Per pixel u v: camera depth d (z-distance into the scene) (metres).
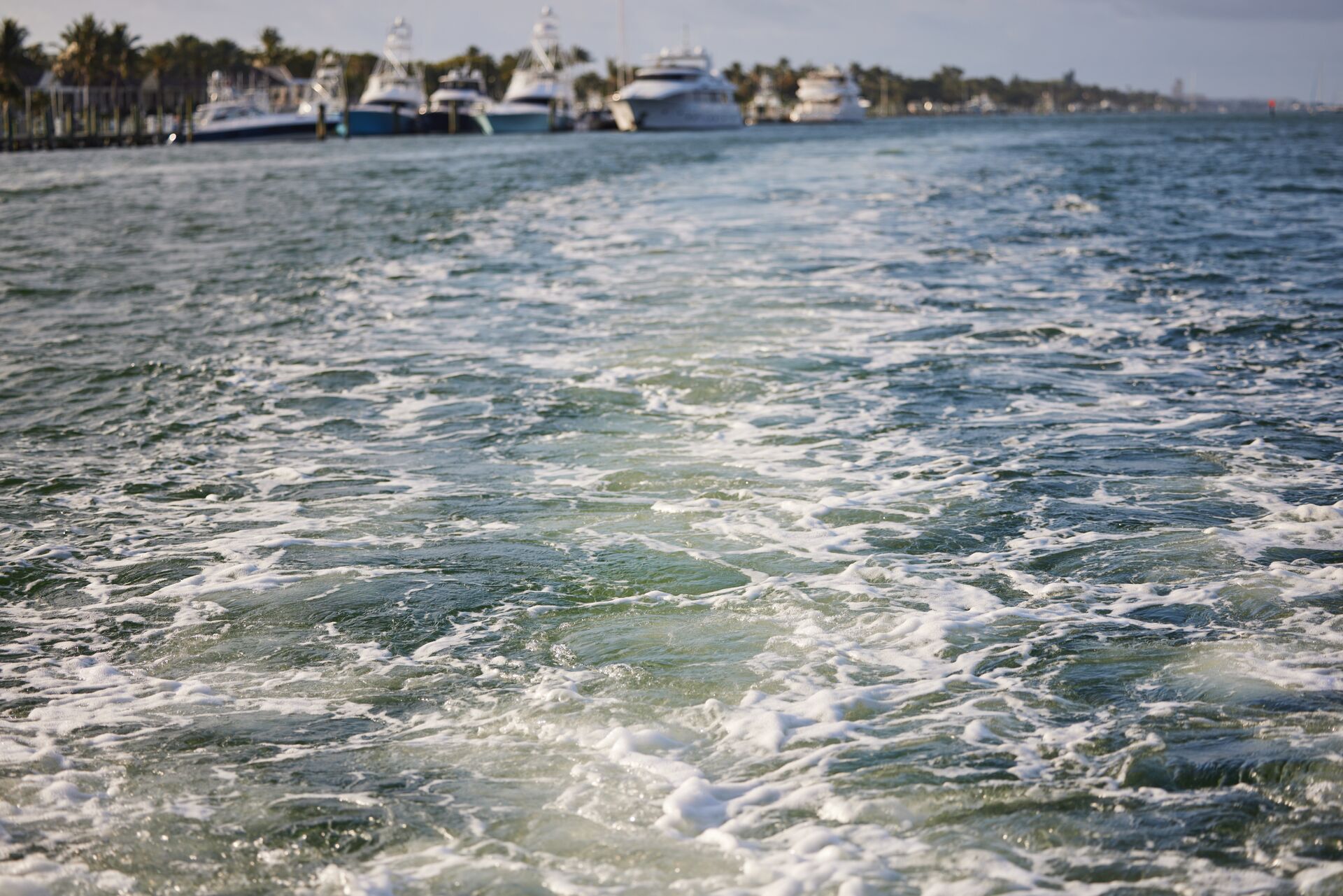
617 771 4.75
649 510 7.94
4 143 94.00
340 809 4.52
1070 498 7.96
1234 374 11.45
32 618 6.42
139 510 8.23
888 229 23.16
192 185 44.53
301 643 6.05
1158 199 30.02
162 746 5.02
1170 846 4.16
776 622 6.14
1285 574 6.56
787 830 4.33
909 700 5.28
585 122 144.12
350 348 13.46
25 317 15.82
